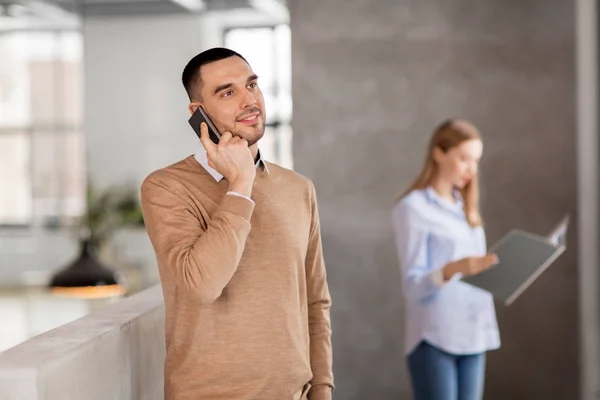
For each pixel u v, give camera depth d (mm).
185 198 1737
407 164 4340
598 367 4344
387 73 4348
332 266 4391
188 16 9992
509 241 3201
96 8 10008
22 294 9141
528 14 4293
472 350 3309
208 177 1772
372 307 4367
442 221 3354
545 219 4316
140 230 9320
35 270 9414
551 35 4285
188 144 10039
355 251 4375
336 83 4371
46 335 1753
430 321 3297
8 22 9562
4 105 9656
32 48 9641
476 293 3328
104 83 10117
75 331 1794
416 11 4336
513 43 4309
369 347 4375
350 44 4367
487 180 4344
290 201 1846
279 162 9742
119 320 1956
